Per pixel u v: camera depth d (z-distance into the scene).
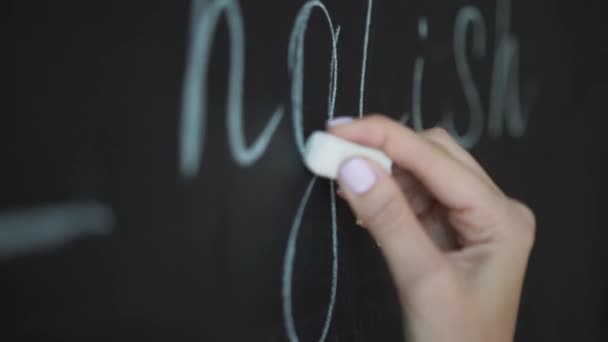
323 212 0.38
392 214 0.36
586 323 0.57
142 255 0.31
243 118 0.34
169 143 0.32
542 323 0.53
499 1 0.50
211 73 0.33
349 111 0.39
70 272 0.30
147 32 0.31
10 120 0.29
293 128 0.36
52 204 0.29
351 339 0.39
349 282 0.39
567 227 0.56
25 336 0.29
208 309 0.33
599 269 0.59
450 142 0.41
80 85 0.30
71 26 0.30
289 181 0.36
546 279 0.53
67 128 0.30
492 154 0.49
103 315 0.30
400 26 0.42
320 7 0.37
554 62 0.54
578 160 0.57
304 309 0.37
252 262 0.35
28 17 0.29
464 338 0.37
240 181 0.34
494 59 0.49
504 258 0.39
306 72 0.37
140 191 0.31
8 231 0.29
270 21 0.35
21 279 0.29
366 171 0.35
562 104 0.55
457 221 0.40
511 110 0.51
